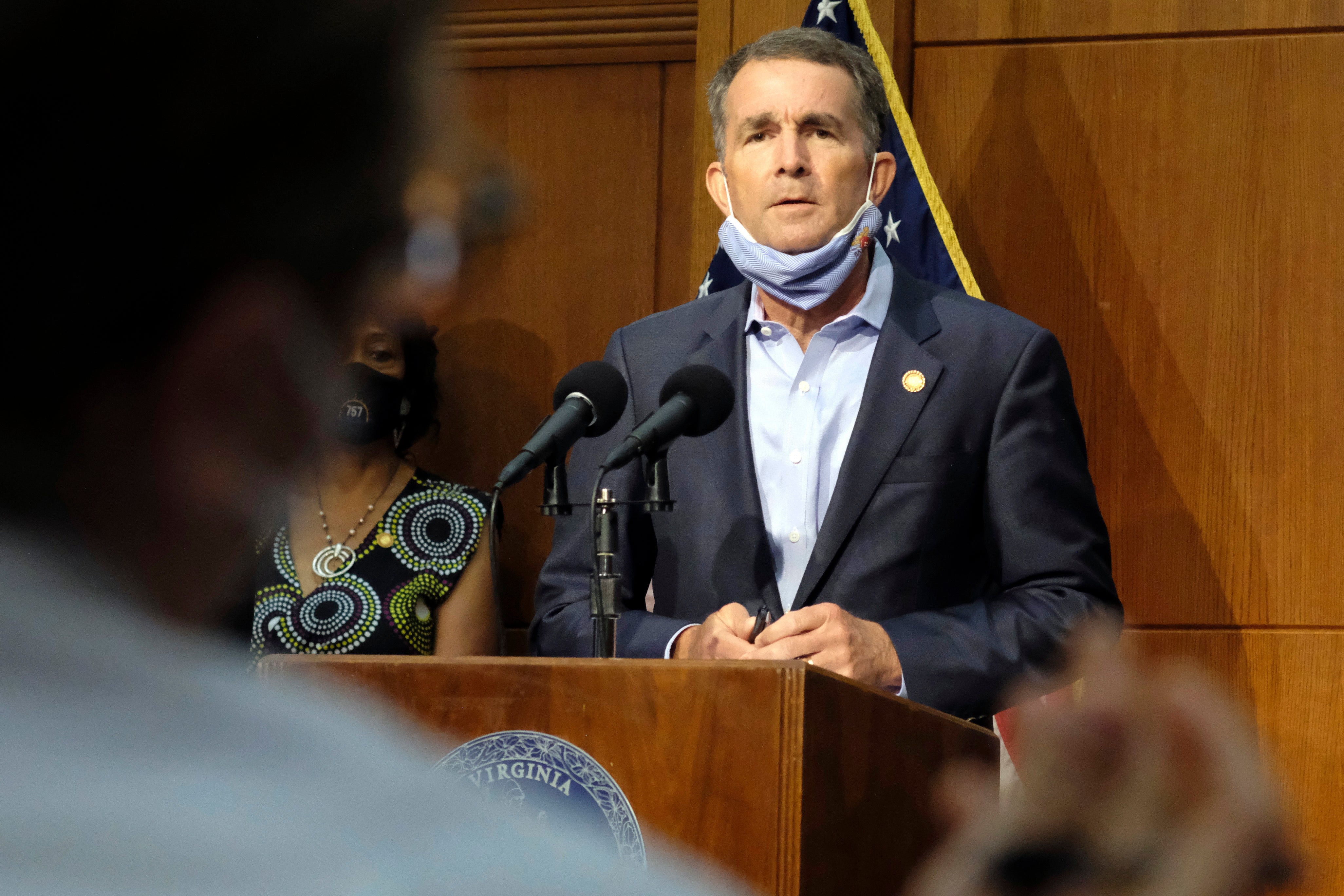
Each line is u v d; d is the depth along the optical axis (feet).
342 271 2.52
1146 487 26.55
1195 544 26.25
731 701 11.23
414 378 24.77
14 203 2.24
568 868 2.04
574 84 30.30
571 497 21.50
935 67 28.19
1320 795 25.14
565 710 11.59
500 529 24.94
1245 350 26.40
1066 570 19.77
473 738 11.75
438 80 2.54
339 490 24.66
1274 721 25.54
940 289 22.58
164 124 2.29
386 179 2.52
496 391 29.76
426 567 24.20
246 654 2.50
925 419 20.76
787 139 22.07
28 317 2.25
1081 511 20.53
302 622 23.50
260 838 1.86
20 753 1.84
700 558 20.67
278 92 2.37
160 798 1.86
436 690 11.89
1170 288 26.81
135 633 2.12
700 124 28.48
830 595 20.12
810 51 22.75
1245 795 9.66
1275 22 26.76
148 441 2.34
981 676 17.87
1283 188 26.53
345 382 2.58
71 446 2.27
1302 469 25.98
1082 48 27.55
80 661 2.00
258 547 2.59
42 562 2.14
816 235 21.83
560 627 19.88
